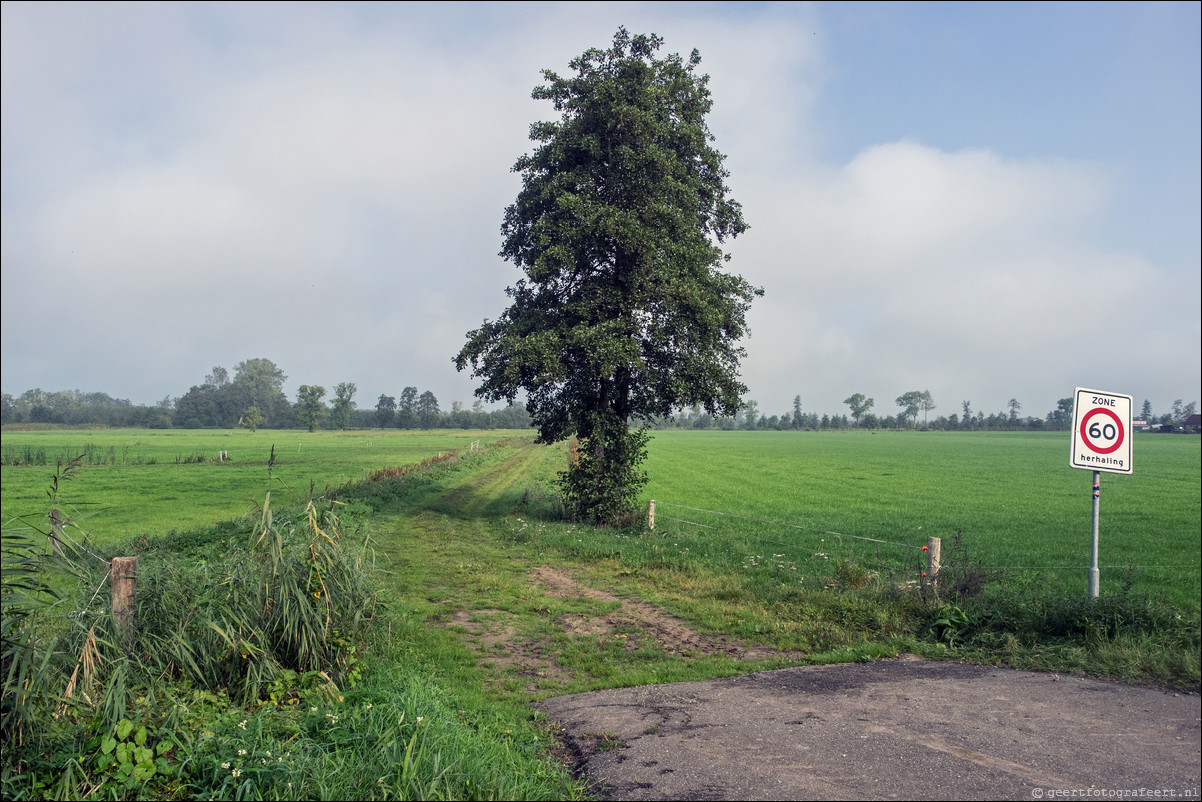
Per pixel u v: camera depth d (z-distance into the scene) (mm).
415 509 23156
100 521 21359
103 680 5617
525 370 20156
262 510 7199
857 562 14859
